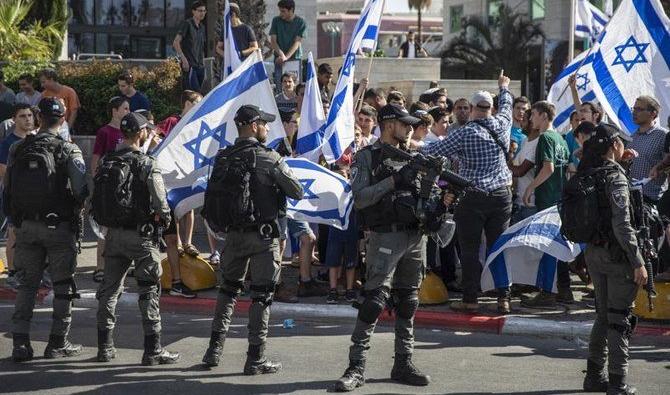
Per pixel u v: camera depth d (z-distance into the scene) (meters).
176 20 26.41
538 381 7.65
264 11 19.62
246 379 7.60
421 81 19.20
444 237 7.65
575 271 11.24
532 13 42.09
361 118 11.61
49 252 8.05
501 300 9.81
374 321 7.34
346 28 28.75
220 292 7.94
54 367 7.89
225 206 7.55
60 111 8.06
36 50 19.48
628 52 11.55
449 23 51.03
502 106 9.86
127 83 12.79
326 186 10.07
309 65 11.62
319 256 11.48
